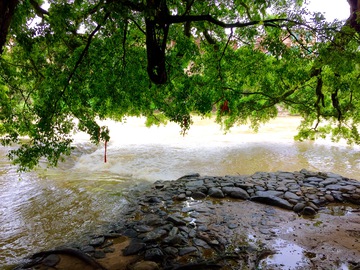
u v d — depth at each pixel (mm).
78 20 5609
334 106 9531
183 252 5262
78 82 6750
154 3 4574
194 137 20594
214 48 8102
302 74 7953
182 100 8000
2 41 3631
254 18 6855
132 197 8648
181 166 13312
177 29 7539
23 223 6949
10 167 11867
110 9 4305
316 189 8234
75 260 5109
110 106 7777
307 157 14797
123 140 19547
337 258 5023
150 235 5836
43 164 12688
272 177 9539
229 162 14039
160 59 5309
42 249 5695
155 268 4734
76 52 6699
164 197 8227
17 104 8219
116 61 7441
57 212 7613
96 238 5863
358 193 7832
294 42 6531
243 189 8594
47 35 5680
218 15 6891
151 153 15891
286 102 9852
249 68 8523
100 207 7902
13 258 5395
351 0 6598
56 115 6723
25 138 17281
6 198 8648
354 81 7984
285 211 7160
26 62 7340
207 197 8258
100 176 11461
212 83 8219
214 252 5293
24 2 5566
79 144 16594
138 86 7617
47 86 6926
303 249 5344
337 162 13789
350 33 5773
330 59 5680
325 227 6250
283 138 19609
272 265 4848
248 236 5859
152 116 9188
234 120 11477
